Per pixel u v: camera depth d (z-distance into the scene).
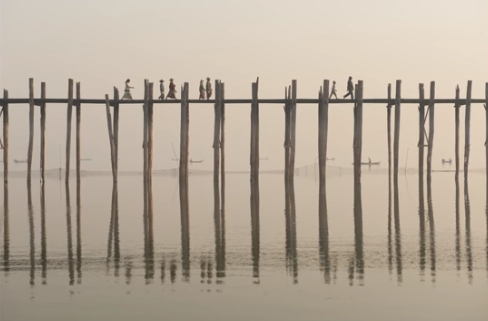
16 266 12.22
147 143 33.53
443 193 29.44
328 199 26.42
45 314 9.18
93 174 55.44
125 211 21.72
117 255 13.31
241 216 20.14
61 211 21.72
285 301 9.78
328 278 11.18
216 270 11.84
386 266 12.11
